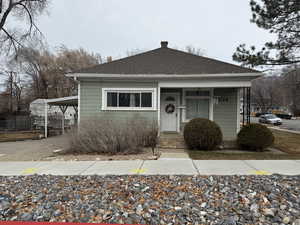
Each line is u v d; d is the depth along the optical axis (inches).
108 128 311.4
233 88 401.1
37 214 118.7
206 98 416.8
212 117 406.0
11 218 115.3
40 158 281.0
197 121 333.1
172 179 173.5
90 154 297.3
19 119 767.7
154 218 113.4
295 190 144.8
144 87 380.8
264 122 1213.1
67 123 855.7
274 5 385.4
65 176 188.5
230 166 219.1
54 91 1200.2
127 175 187.8
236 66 399.5
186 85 375.6
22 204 131.1
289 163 232.5
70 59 1222.3
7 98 1146.7
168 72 378.3
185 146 343.0
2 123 730.8
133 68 404.8
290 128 821.2
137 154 290.7
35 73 1189.7
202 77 367.2
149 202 130.9
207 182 164.9
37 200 135.9
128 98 382.9
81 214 118.2
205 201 132.3
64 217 115.4
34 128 788.0
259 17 408.5
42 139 540.4
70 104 631.8
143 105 381.7
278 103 2064.5
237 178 174.7
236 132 398.9
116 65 423.8
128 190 149.3
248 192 143.7
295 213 116.0
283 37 410.9
